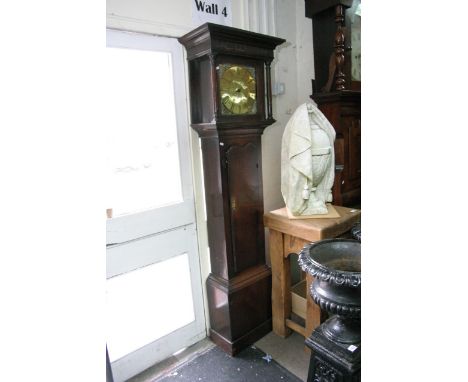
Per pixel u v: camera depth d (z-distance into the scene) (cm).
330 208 171
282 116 210
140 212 155
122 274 154
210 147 161
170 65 156
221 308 174
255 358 172
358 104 194
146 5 144
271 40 158
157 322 171
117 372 158
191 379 160
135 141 153
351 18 189
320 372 108
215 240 173
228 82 152
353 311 97
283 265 176
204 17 164
